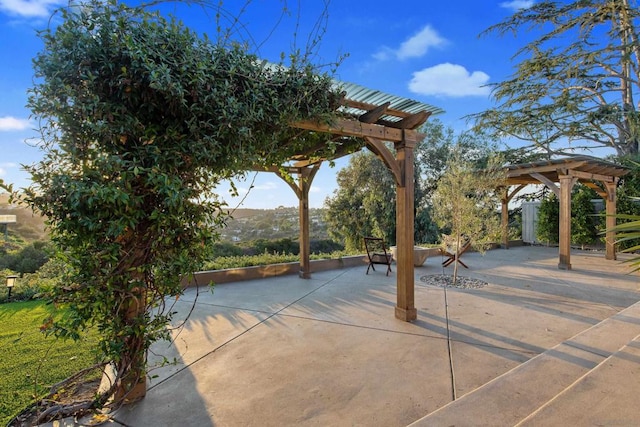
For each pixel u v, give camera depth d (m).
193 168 2.25
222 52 2.35
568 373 2.36
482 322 3.83
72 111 1.89
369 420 2.05
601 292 5.23
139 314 2.18
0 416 2.13
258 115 2.50
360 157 12.67
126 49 1.93
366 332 3.55
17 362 2.89
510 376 2.33
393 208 12.31
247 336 3.46
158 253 2.14
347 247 13.27
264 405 2.24
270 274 6.66
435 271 7.18
